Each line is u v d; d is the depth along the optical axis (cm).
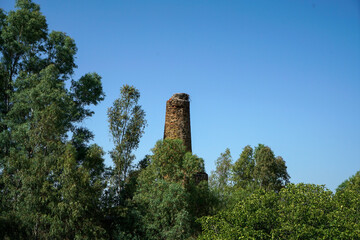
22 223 3036
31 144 3462
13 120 3991
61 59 4594
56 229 2942
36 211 3048
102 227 3338
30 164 3219
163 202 3459
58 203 2973
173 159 3869
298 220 2353
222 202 4238
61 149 3316
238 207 2628
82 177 3128
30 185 3048
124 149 4131
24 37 4347
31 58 4366
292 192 2577
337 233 2217
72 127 4512
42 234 3109
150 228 3431
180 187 3559
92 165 3619
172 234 3322
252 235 2361
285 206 2481
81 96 4684
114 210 3506
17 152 3669
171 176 3850
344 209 2461
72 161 3158
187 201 3669
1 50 4384
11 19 4294
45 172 3173
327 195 2516
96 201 3269
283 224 2319
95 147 3703
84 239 3020
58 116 3556
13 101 4103
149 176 3812
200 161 4450
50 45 4631
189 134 4644
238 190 4684
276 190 6294
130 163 4119
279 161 6644
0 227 2984
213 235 2586
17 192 3188
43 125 3450
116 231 3431
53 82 3994
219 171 5650
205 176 4481
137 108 4312
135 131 4181
